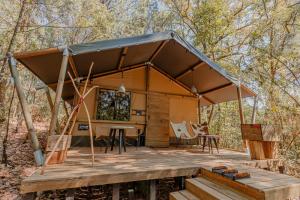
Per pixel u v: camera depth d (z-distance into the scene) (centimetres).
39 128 1026
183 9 1009
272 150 467
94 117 662
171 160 423
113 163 374
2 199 356
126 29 1039
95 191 404
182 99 805
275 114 727
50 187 262
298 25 763
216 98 825
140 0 1096
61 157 357
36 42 729
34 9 690
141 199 373
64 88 729
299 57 749
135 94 736
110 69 699
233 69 907
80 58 523
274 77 783
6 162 510
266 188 246
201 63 606
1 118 694
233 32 890
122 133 534
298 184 266
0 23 643
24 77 914
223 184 302
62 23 805
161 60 709
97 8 826
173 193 320
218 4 839
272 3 845
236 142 995
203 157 478
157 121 742
